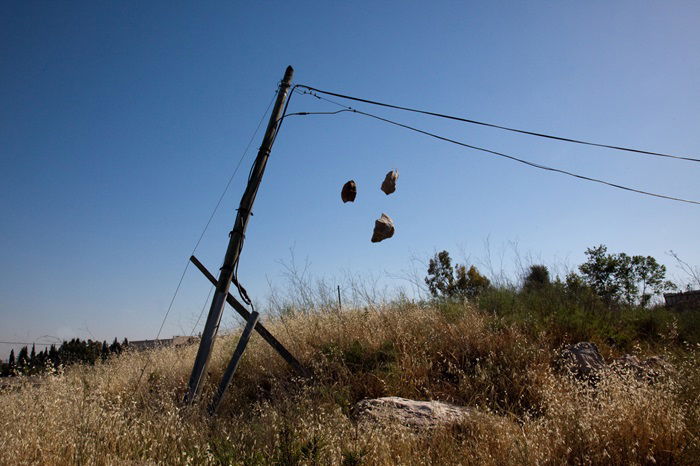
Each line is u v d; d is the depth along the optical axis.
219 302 6.56
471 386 6.46
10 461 4.04
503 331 8.40
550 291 11.02
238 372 7.98
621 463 4.14
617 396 5.16
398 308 9.96
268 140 7.03
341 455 3.96
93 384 7.18
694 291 11.20
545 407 5.69
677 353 8.05
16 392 6.30
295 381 6.83
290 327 9.26
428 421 5.21
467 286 15.81
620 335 8.96
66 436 4.53
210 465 4.08
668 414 4.54
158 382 7.46
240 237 6.75
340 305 10.13
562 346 7.97
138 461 4.22
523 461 3.97
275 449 4.15
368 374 7.08
